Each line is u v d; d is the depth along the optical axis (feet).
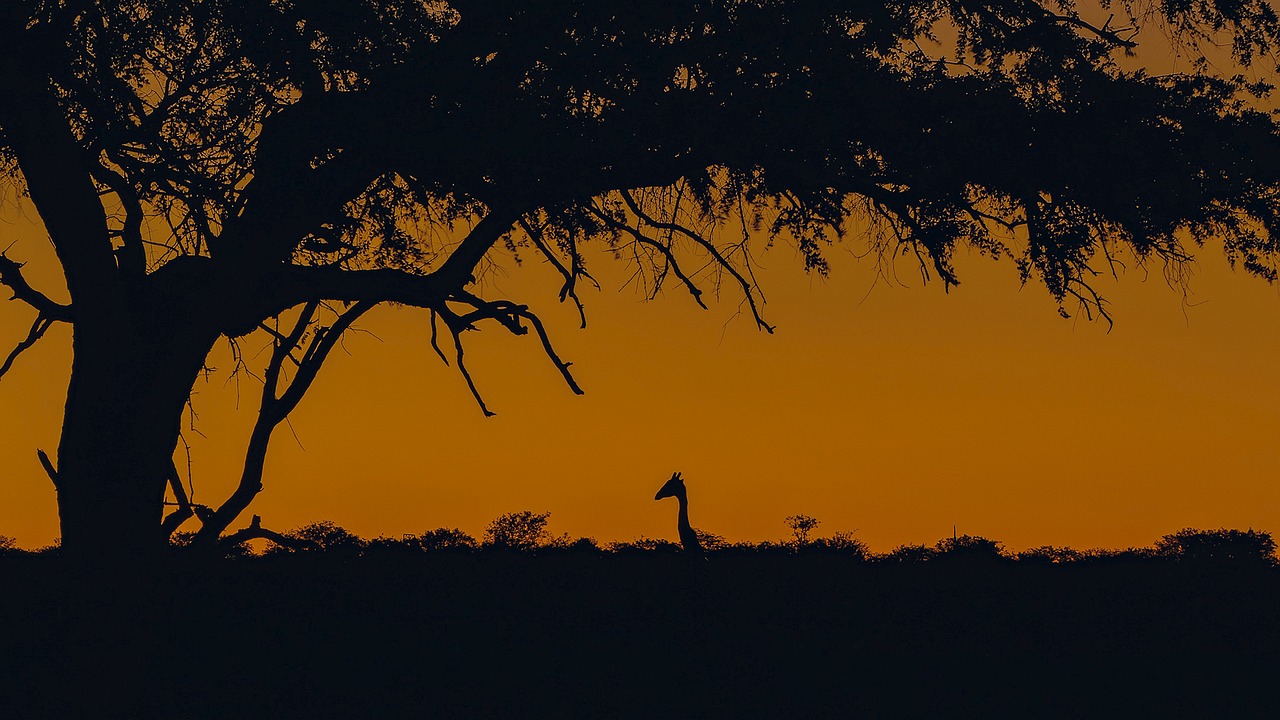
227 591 248.32
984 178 230.27
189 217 240.94
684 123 220.64
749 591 254.47
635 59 220.02
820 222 245.24
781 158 226.17
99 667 212.84
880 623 236.43
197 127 225.15
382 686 210.79
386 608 242.78
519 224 248.73
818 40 224.74
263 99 220.84
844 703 203.10
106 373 224.74
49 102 217.97
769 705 202.28
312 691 209.46
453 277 234.58
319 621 236.02
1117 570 280.72
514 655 221.46
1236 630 234.79
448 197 241.55
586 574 268.21
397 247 247.09
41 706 207.00
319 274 233.35
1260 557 296.30
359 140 217.36
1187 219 232.32
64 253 223.92
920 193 230.27
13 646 217.15
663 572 270.26
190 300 228.22
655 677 212.64
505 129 217.15
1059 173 226.79
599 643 225.97
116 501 223.51
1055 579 269.64
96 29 217.77
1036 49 244.63
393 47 218.59
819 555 308.19
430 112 216.74
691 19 221.46
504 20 219.41
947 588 260.01
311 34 217.15
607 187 233.14
